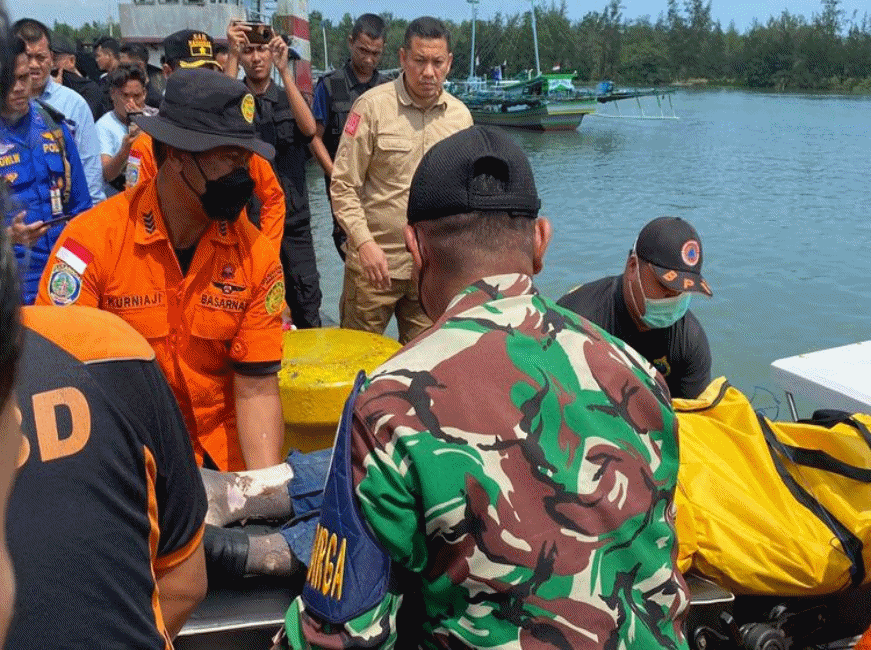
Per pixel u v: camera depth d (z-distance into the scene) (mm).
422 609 1375
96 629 1051
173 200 2459
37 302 2506
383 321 4484
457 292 1494
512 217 1487
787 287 9859
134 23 16375
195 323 2572
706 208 15266
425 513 1295
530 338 1411
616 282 3180
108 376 1150
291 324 4668
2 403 591
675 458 1463
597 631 1310
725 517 2379
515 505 1300
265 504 2352
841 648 2635
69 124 4309
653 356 3164
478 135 1505
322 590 1313
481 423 1316
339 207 4266
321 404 2957
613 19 105188
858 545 2377
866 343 3652
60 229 3973
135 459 1152
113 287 2514
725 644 2354
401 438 1295
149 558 1161
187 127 2344
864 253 11602
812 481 2496
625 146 27141
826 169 20516
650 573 1382
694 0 104812
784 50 90375
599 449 1367
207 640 2006
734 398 2670
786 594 2383
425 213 1494
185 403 2684
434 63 4145
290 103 5004
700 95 66562
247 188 2432
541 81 37188
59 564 1026
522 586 1295
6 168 3811
